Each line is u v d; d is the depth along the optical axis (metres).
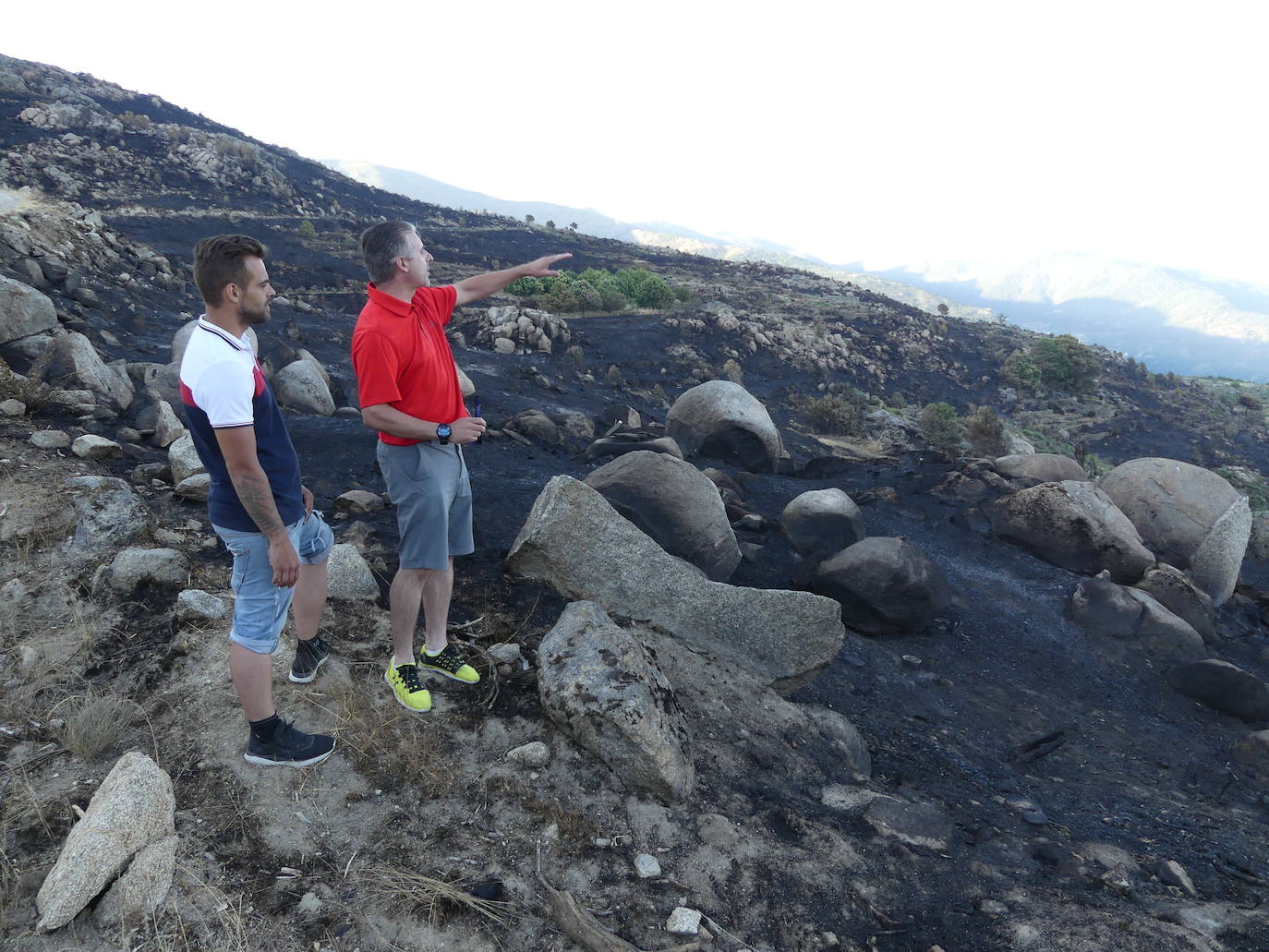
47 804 2.37
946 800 3.79
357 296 33.06
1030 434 44.81
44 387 6.20
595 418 14.95
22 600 3.47
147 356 10.53
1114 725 5.76
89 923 2.01
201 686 3.02
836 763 3.85
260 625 2.47
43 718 2.79
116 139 65.69
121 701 2.87
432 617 3.30
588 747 3.04
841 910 2.69
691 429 13.46
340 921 2.15
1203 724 6.01
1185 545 8.79
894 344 57.72
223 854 2.29
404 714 3.11
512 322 30.75
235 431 2.10
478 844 2.56
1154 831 4.06
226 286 2.12
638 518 5.98
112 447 5.33
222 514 2.33
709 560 6.17
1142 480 9.29
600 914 2.40
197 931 2.04
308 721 2.93
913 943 2.60
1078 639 7.12
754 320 50.31
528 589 4.46
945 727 5.13
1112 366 72.56
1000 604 7.64
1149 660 6.90
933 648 6.43
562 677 3.15
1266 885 3.54
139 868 2.10
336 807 2.58
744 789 3.26
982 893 2.93
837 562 6.54
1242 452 51.19
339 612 3.75
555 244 88.25
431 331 2.94
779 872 2.77
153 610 3.52
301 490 2.58
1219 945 2.80
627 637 3.41
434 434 2.81
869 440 32.31
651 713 3.03
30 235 15.01
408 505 2.93
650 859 2.65
